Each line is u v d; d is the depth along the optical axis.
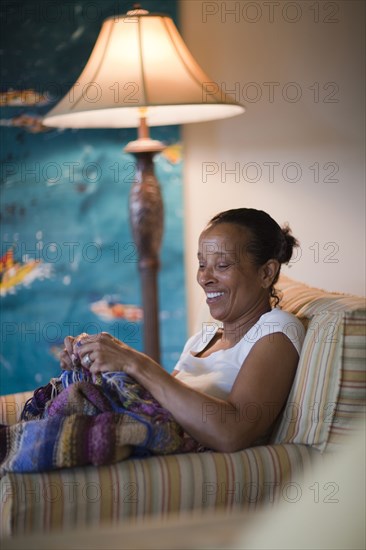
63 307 3.32
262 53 3.38
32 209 3.27
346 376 1.62
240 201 3.44
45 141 3.26
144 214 2.86
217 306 1.83
